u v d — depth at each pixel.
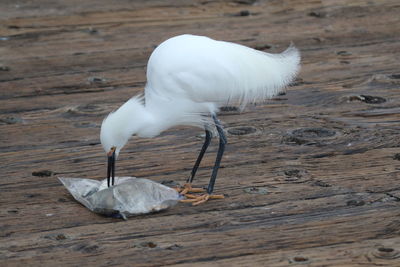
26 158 9.22
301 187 8.27
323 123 10.22
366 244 6.89
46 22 14.78
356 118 10.38
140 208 7.63
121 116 7.89
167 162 9.17
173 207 7.86
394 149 9.29
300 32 14.16
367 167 8.77
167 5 15.82
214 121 8.39
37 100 11.22
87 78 12.12
